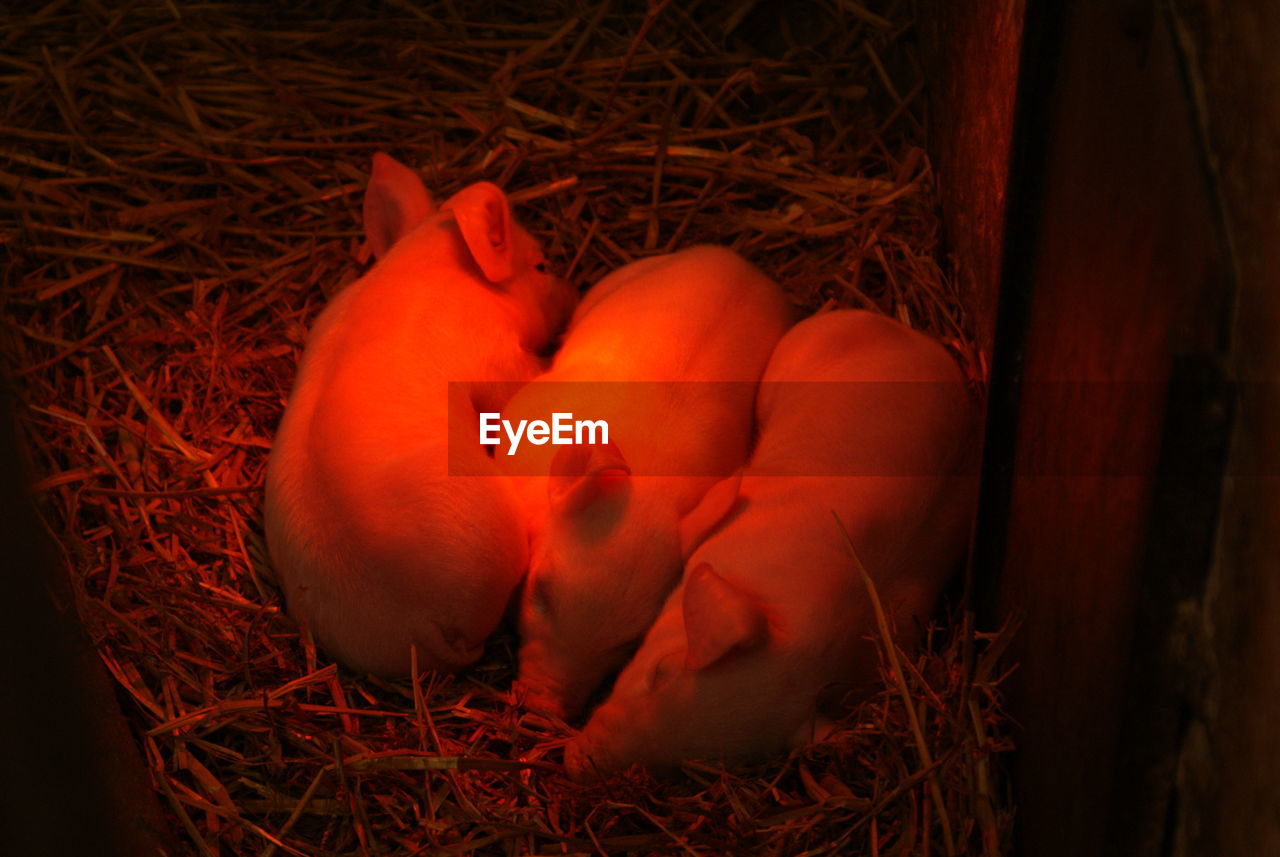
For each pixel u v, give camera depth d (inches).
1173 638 61.8
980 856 91.8
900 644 108.8
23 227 151.9
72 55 170.4
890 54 171.3
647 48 174.7
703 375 128.0
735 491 110.3
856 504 111.6
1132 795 65.6
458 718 112.7
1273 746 53.1
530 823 99.7
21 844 52.8
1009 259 89.5
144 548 125.6
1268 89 53.1
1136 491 63.2
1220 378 57.3
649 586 108.2
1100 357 71.8
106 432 136.9
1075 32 79.2
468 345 126.2
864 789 100.1
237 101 168.4
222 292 151.5
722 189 162.7
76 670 69.4
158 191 160.7
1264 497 53.9
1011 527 94.0
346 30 176.1
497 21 179.0
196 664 114.0
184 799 102.6
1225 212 57.4
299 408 120.8
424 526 107.3
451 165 164.1
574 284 157.0
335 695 111.6
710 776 101.9
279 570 116.6
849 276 151.7
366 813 102.9
